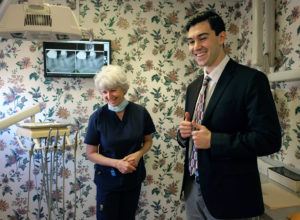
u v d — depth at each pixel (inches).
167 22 79.6
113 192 58.8
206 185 38.5
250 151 34.8
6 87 73.4
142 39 78.9
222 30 38.9
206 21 37.5
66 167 77.5
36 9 37.8
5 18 37.5
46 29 38.1
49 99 75.6
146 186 82.1
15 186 75.9
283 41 62.6
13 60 73.3
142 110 64.2
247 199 37.2
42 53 74.3
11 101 73.8
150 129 65.7
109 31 77.1
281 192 52.5
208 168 38.3
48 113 75.8
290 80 56.5
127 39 78.2
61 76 74.0
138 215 82.4
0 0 25.2
